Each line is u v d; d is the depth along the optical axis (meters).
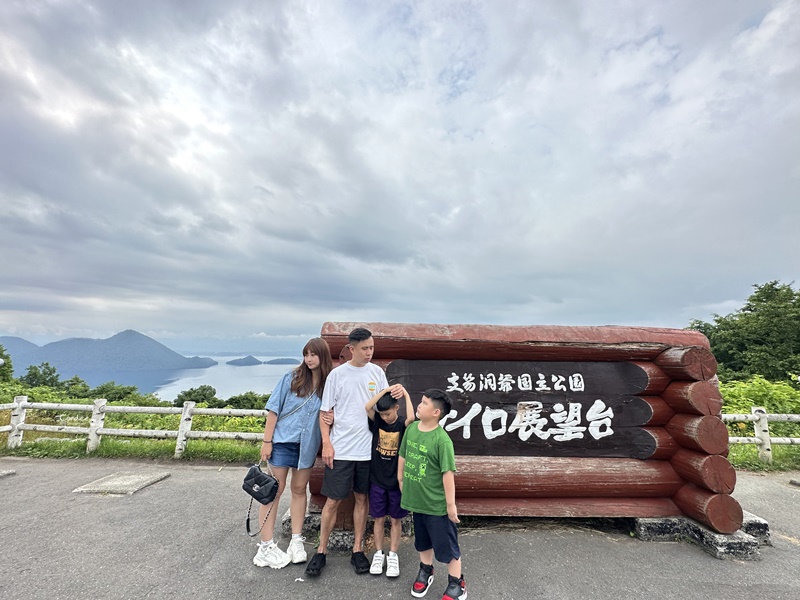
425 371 3.77
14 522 3.66
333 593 2.64
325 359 3.11
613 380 3.83
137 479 4.92
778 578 2.91
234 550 3.19
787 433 7.56
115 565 2.92
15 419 6.27
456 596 2.48
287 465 3.00
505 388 3.77
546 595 2.68
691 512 3.48
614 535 3.62
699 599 2.65
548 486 3.58
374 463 2.93
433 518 2.55
